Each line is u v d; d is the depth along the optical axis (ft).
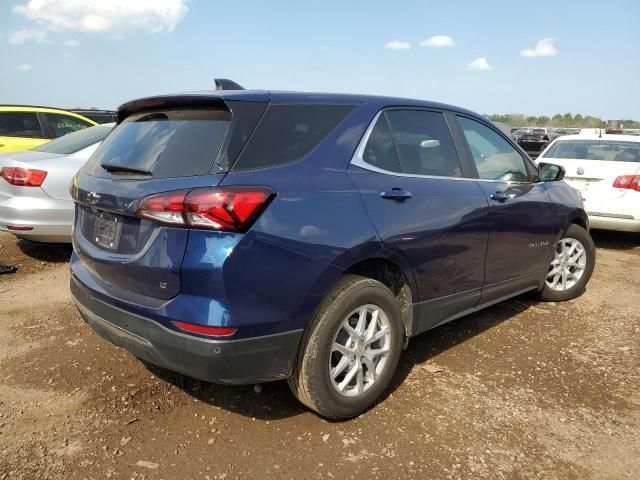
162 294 8.39
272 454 8.93
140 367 11.80
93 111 42.47
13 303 15.65
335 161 9.72
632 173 24.11
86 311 9.88
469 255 12.09
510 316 15.58
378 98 11.14
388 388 11.19
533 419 10.15
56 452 8.82
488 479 8.46
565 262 16.65
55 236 19.07
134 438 9.26
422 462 8.82
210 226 7.91
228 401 10.52
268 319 8.39
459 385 11.38
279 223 8.42
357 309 9.66
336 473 8.50
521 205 13.71
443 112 12.60
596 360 12.76
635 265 22.21
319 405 9.37
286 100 9.55
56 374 11.41
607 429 9.89
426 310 11.35
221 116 8.98
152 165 9.00
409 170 11.10
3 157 19.26
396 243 10.09
